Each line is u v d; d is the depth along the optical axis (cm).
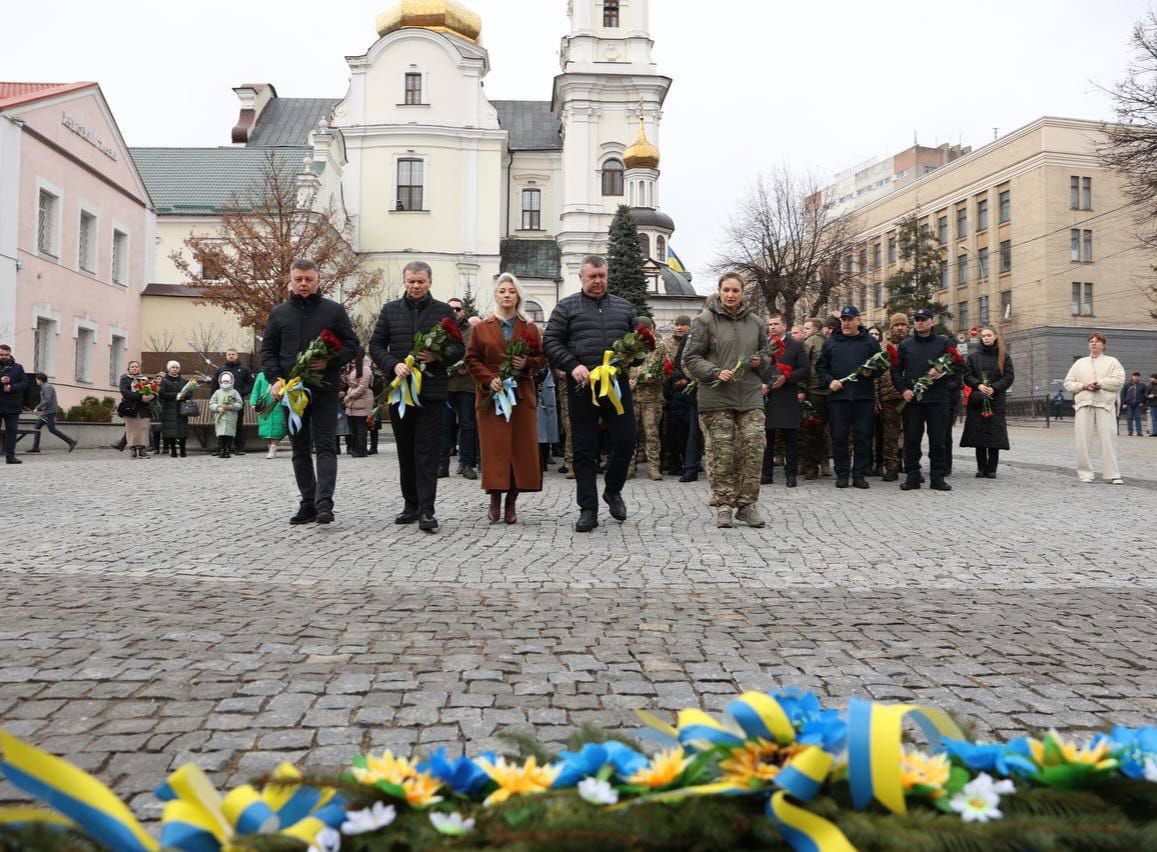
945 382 1190
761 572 644
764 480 1276
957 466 1619
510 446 852
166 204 4603
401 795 173
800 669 405
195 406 2022
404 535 799
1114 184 5909
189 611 502
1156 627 491
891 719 174
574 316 839
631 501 1063
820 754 169
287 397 825
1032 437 3306
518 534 811
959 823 164
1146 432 3603
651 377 1284
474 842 162
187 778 167
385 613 505
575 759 185
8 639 435
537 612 512
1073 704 359
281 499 1059
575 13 5116
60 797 151
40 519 875
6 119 2581
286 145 5609
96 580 587
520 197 5456
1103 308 5900
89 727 322
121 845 153
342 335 859
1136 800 179
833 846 159
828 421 1266
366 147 4975
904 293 6044
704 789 168
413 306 851
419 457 822
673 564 672
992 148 6316
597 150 5141
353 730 323
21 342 2688
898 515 954
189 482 1258
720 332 859
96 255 3173
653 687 376
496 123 5041
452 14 5166
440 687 372
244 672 389
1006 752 187
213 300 3481
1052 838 162
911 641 456
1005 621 502
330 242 3756
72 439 2316
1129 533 837
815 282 5438
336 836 164
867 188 9300
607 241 4912
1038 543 779
